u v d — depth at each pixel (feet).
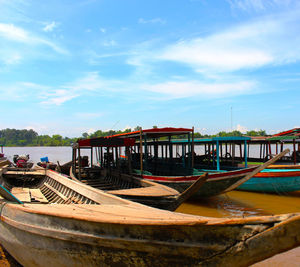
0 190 20.61
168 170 62.28
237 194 51.65
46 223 16.46
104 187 43.45
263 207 42.09
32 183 47.83
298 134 57.57
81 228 15.07
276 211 39.70
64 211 16.70
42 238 16.66
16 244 18.75
